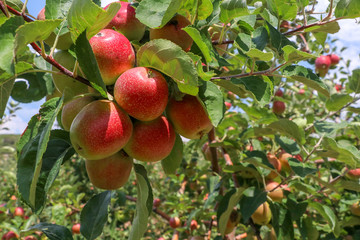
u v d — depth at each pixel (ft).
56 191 4.66
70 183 5.62
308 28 1.56
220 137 3.03
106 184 1.29
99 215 1.56
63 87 1.28
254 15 1.56
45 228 1.55
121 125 1.08
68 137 1.30
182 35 1.23
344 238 2.68
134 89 1.05
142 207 1.10
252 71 1.36
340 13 1.44
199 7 1.24
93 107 1.09
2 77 0.95
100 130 1.05
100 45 1.07
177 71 1.02
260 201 1.99
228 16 1.34
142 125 1.20
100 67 1.09
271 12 1.62
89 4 0.87
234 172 2.41
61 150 1.26
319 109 4.41
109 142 1.06
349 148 1.85
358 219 2.60
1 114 1.08
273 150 2.62
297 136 1.92
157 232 5.74
